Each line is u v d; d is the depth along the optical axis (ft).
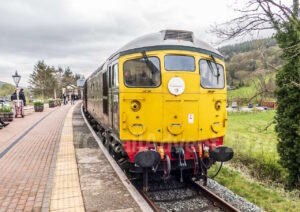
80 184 18.53
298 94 20.92
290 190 21.71
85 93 61.82
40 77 187.32
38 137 36.11
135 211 14.57
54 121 55.47
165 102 17.58
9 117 54.34
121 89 18.07
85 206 15.11
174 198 18.07
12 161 23.95
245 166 27.50
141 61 18.13
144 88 17.75
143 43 18.35
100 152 27.66
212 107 19.21
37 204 15.05
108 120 24.06
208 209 16.49
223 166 26.58
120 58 18.52
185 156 18.28
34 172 20.83
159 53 17.90
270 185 22.74
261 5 21.97
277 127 23.07
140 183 20.04
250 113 77.30
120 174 20.52
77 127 46.65
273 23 22.31
